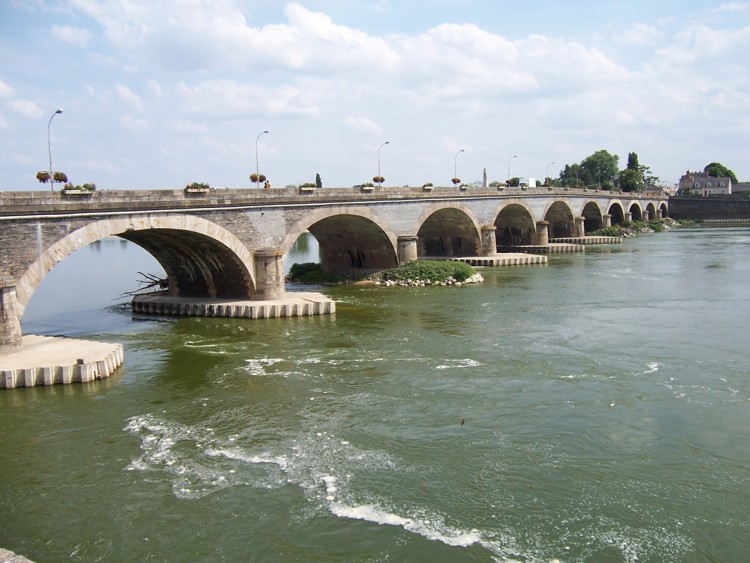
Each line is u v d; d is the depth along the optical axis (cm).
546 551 1952
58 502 2266
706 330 4544
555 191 11900
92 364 3500
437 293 6519
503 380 3466
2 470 2495
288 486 2350
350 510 2184
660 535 2023
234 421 2950
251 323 5022
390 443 2695
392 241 7444
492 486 2327
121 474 2456
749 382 3350
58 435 2809
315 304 5334
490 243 9431
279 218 5719
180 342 4397
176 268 5834
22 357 3616
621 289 6575
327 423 2914
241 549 1984
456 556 1933
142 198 4472
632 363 3731
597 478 2372
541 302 5862
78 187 4219
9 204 3662
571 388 3312
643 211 17562
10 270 3716
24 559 1588
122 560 1941
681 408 3005
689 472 2403
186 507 2220
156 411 3078
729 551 1944
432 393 3281
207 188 5019
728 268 8156
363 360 3894
